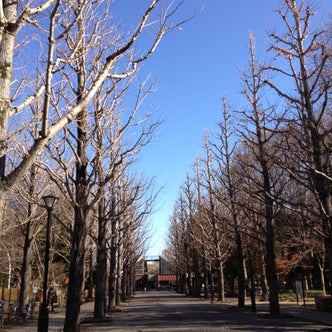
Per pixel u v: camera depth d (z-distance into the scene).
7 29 5.14
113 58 6.78
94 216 20.92
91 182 15.75
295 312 23.33
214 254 39.59
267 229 21.70
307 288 42.84
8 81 5.01
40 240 33.00
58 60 8.09
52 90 11.35
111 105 15.09
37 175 21.09
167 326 18.42
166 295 69.94
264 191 16.58
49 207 14.66
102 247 22.06
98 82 6.43
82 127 14.55
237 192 25.47
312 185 13.95
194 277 57.47
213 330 16.41
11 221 23.47
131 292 68.44
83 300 40.50
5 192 4.77
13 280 43.59
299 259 31.95
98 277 22.08
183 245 57.69
